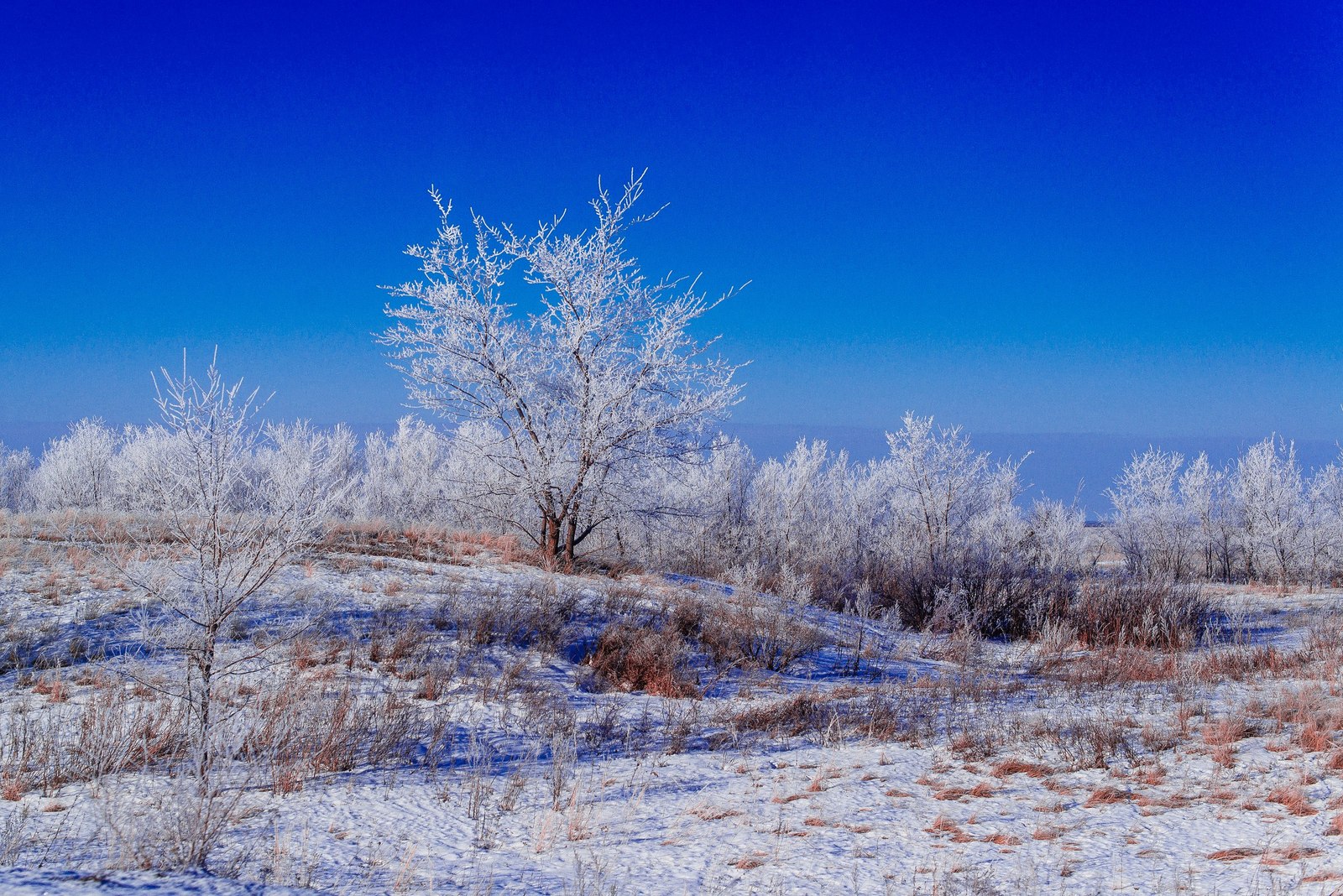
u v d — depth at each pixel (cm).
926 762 728
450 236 1917
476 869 482
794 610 1541
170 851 453
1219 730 753
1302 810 560
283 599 1187
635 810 599
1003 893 438
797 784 665
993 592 1861
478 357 1941
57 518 1808
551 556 1891
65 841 484
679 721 888
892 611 1830
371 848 514
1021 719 854
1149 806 591
